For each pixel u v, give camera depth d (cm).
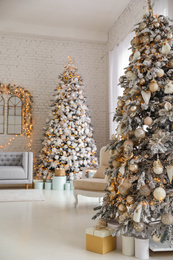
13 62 773
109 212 254
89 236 242
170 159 224
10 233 290
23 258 222
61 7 664
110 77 741
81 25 764
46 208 422
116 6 660
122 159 253
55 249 244
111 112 723
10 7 664
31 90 779
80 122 690
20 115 766
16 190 620
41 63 789
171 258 225
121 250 245
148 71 240
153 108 235
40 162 703
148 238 228
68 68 730
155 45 246
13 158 696
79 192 423
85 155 680
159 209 221
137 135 231
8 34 767
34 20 736
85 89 809
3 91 761
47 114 782
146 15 254
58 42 803
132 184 238
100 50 824
